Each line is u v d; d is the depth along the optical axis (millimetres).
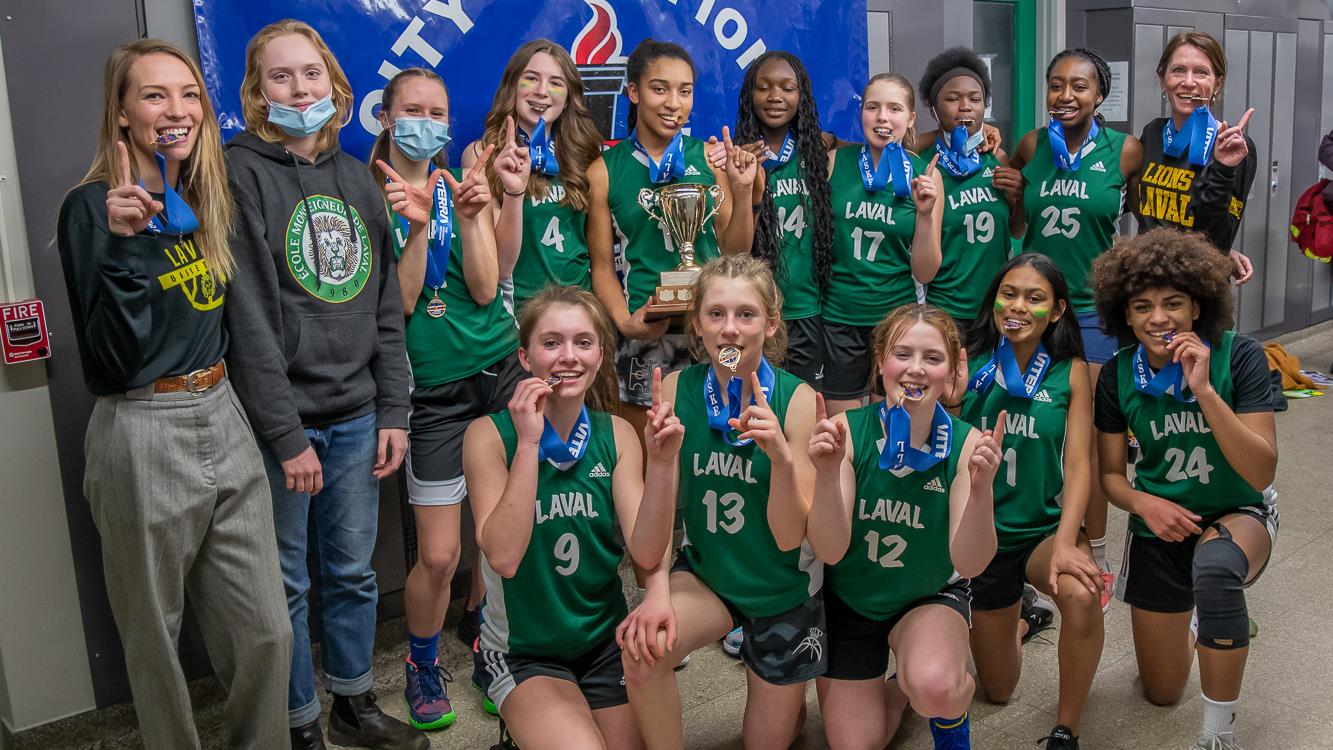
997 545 2727
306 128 2557
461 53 3500
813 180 3615
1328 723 2914
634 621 2348
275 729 2521
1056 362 2973
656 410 2254
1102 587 2723
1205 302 2758
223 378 2416
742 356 2463
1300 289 7559
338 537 2770
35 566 2832
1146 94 6051
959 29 4957
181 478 2305
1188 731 2898
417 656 3018
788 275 3660
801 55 4324
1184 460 2840
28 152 2723
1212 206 3781
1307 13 7117
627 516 2430
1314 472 4984
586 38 3754
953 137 3846
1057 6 5398
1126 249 2812
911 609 2596
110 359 2223
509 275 3160
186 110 2238
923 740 2863
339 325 2660
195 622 3141
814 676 2564
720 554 2564
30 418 2781
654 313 3174
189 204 2332
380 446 2768
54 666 2893
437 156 3152
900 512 2516
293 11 3148
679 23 3965
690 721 3002
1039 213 3998
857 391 3852
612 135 3875
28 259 2744
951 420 2518
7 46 2676
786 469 2322
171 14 2941
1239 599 2619
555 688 2369
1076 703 2748
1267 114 6957
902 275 3770
